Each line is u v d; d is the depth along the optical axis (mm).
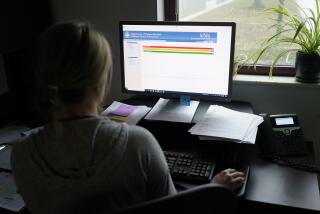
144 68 1562
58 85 698
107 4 1796
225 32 1397
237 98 1740
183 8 1850
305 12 1620
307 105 1663
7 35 1588
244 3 1733
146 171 764
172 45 1487
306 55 1568
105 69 736
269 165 1316
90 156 709
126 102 1723
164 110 1531
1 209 1111
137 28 1508
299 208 1059
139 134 767
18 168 770
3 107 1761
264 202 1086
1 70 1701
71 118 740
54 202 733
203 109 1569
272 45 1622
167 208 615
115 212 591
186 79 1521
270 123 1418
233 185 1084
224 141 1277
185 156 1286
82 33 704
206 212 660
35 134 787
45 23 1858
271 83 1654
